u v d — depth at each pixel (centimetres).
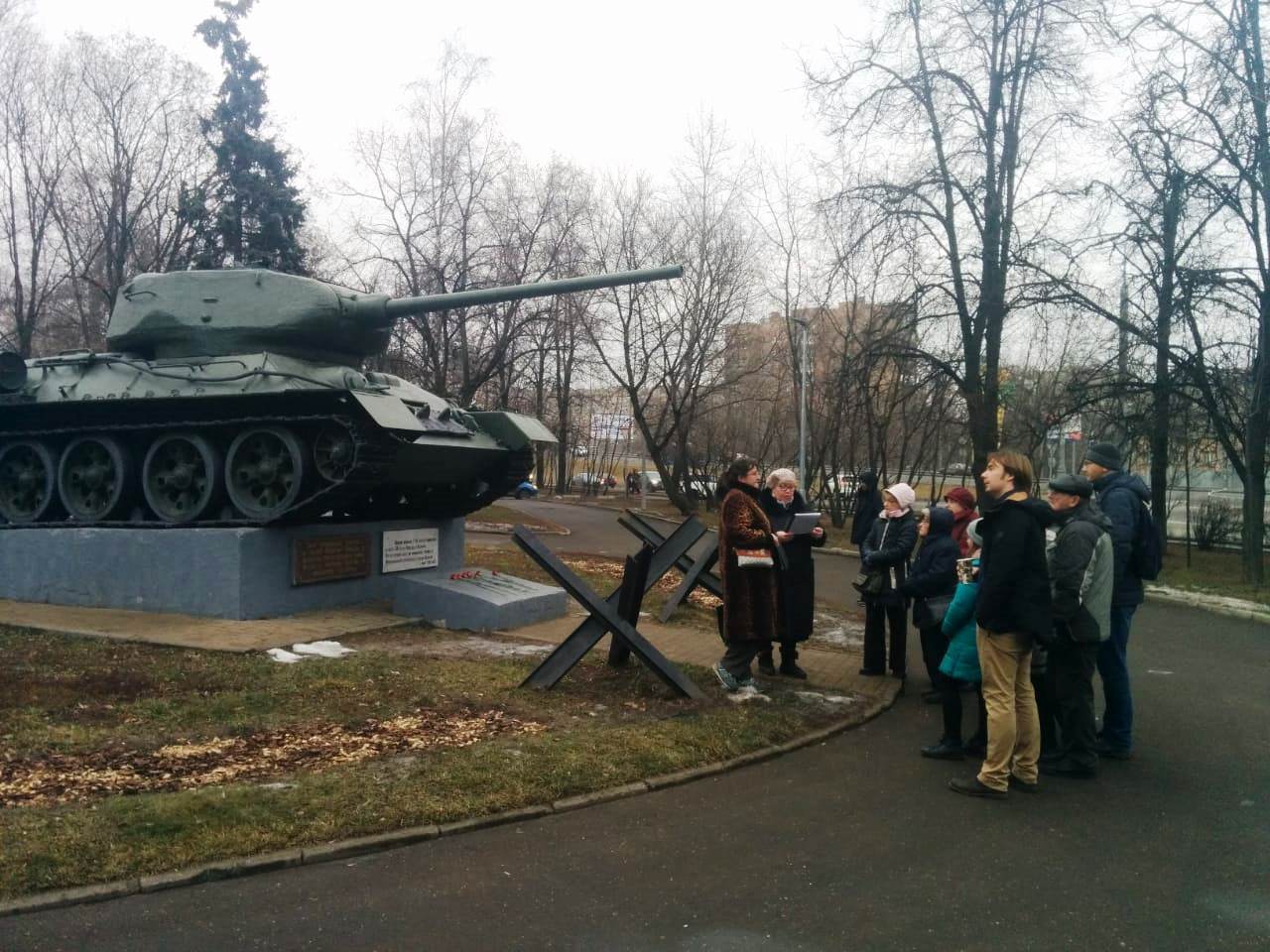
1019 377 3697
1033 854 492
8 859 427
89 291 3203
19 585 1165
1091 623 623
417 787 536
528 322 2992
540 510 3512
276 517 1062
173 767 565
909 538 884
